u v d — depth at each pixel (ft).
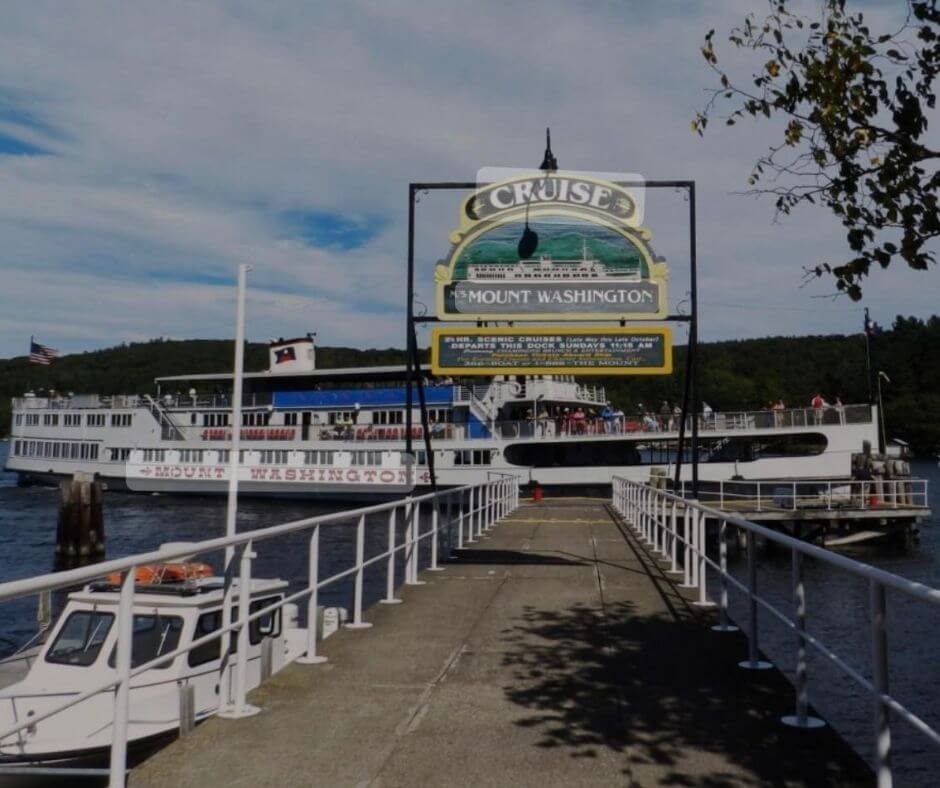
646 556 49.83
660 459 153.58
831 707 44.16
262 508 162.61
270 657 22.39
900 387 373.20
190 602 31.42
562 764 15.88
